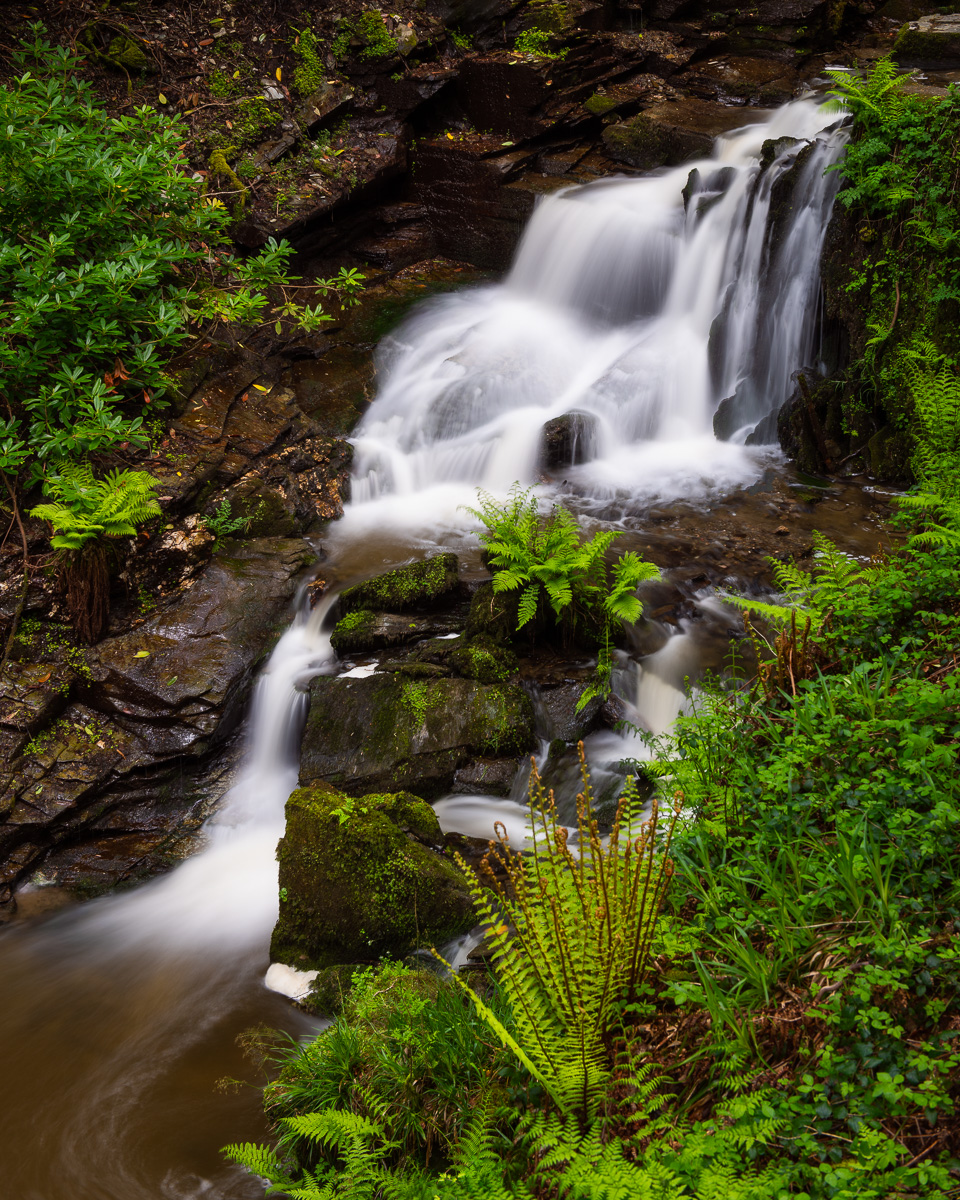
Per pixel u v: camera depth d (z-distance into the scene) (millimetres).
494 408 10969
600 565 7789
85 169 8789
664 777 5605
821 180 9906
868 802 4227
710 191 11336
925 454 7527
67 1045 5707
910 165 8984
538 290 12781
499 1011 4512
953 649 5195
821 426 9883
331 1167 4484
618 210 12117
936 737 4566
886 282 9211
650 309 11859
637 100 13766
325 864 6066
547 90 13258
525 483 10117
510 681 7395
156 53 12328
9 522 8086
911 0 15266
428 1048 4453
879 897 3838
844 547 8430
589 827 4070
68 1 11938
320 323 11711
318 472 9891
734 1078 3467
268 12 13203
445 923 5879
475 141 13547
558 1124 3676
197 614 8125
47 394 8094
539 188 12977
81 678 7656
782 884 4148
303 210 12211
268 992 6035
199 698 7574
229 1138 5062
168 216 9859
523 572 7594
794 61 14297
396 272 13367
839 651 5512
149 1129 5145
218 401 9805
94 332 8516
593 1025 3754
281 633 8281
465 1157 3777
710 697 5848
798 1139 3186
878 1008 3449
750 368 10711
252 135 12422
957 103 8812
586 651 7754
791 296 10281
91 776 7289
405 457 10578
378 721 7297
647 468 10203
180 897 6902
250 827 7453
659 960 4102
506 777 7008
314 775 7246
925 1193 2896
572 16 13773
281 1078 4879
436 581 8289
